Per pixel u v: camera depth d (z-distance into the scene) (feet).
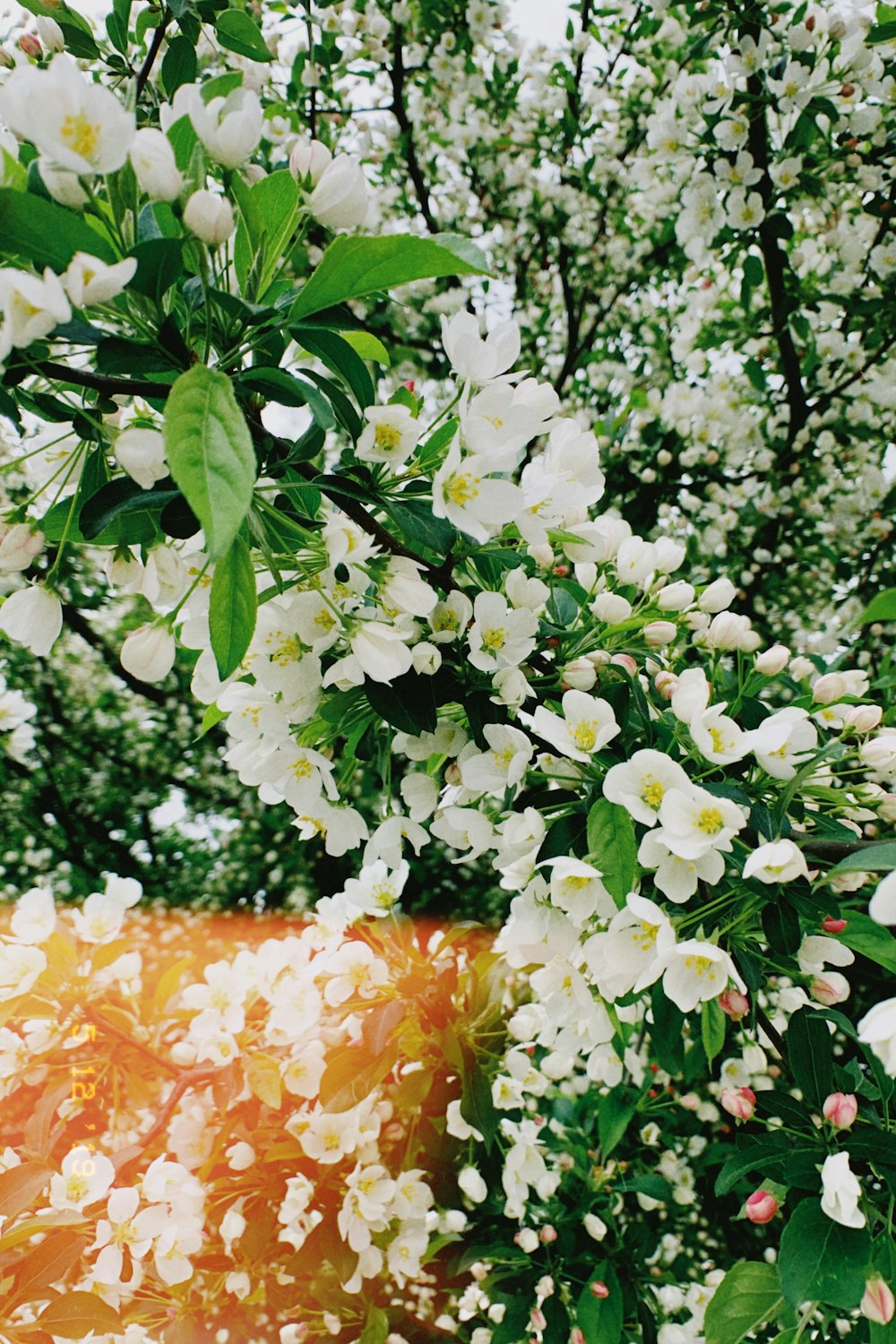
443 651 4.89
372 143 16.33
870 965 10.27
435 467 4.55
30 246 3.22
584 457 5.21
